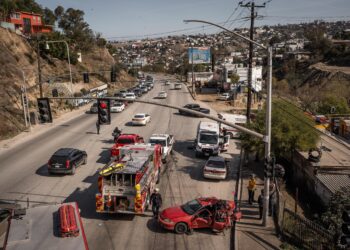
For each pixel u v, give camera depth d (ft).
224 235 50.65
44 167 82.53
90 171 79.41
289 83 340.39
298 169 78.13
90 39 369.91
